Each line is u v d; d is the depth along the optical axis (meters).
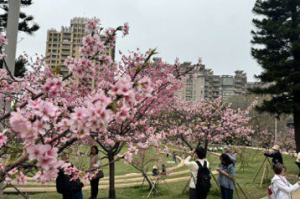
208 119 11.82
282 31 15.34
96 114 1.60
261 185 8.97
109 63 3.14
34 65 8.13
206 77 83.69
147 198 7.67
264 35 16.80
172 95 10.40
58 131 2.00
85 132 1.69
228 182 5.98
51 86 2.13
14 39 5.62
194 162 5.29
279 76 15.23
